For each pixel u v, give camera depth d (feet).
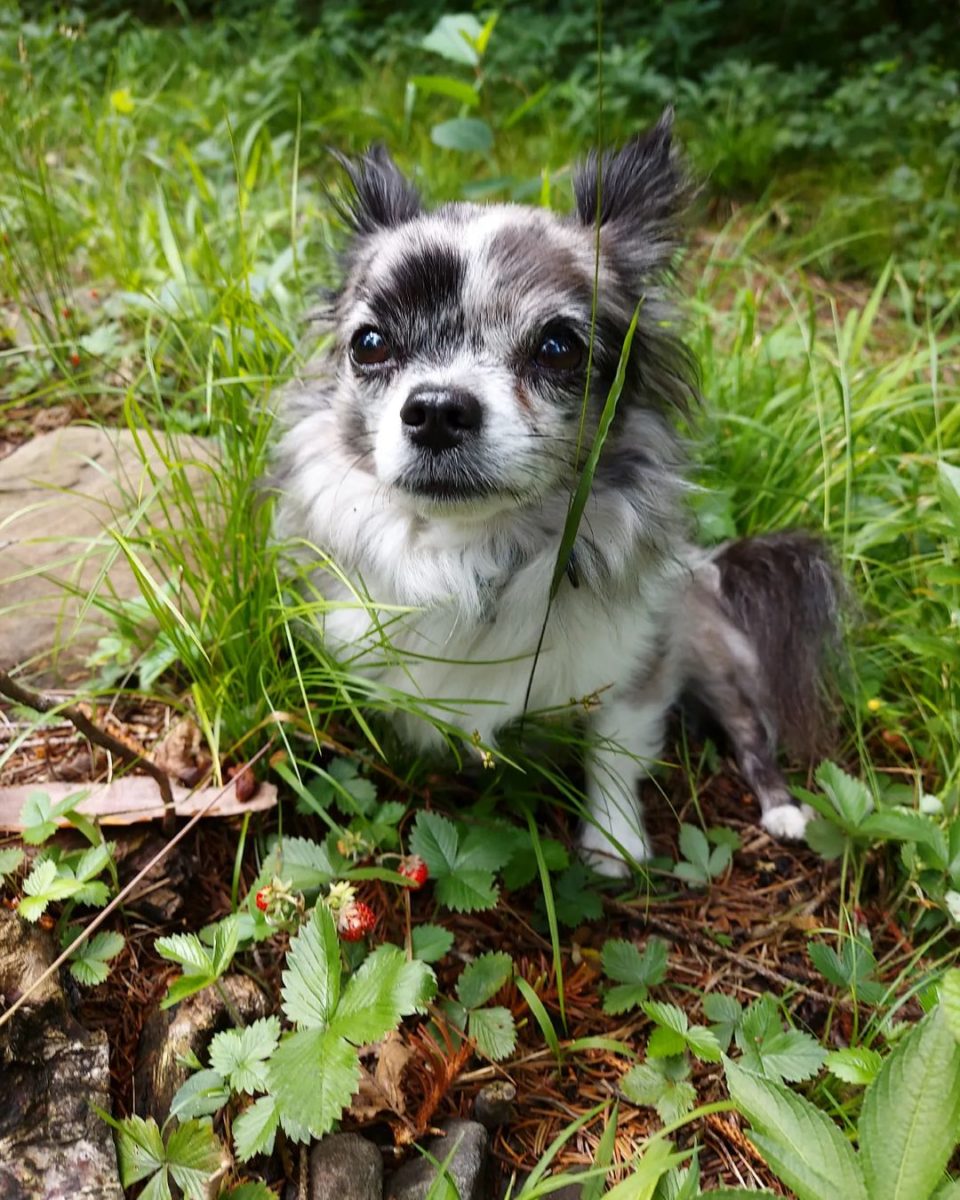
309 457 1.02
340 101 2.70
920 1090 0.59
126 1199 0.65
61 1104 0.66
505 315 0.89
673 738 1.20
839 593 1.17
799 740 1.17
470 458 0.85
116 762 0.96
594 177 1.04
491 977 0.82
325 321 1.09
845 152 2.70
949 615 1.18
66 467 1.28
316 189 2.01
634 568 0.96
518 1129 0.78
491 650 0.98
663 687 1.06
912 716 1.16
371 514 0.97
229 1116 0.70
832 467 1.34
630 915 0.97
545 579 0.95
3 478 1.26
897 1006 0.81
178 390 1.42
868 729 1.19
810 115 2.85
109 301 1.57
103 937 0.76
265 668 0.98
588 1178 0.67
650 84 2.84
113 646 1.04
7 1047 0.66
